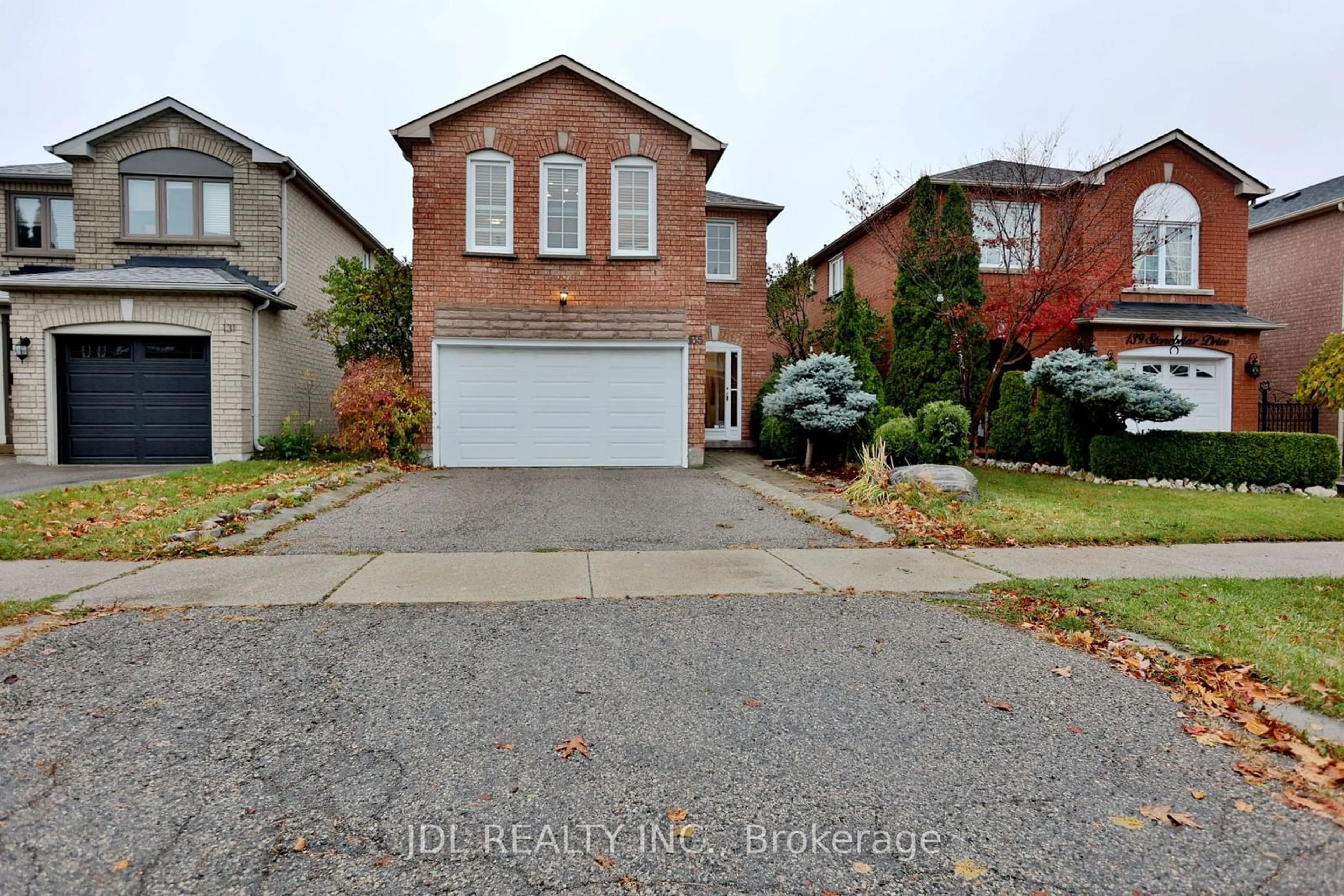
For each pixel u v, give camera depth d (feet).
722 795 9.11
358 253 65.46
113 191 47.83
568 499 32.48
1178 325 49.78
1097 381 38.78
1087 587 18.25
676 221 44.86
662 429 44.96
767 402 42.78
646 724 10.96
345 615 15.94
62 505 27.14
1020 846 8.12
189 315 43.27
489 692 12.03
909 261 48.24
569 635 14.79
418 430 43.42
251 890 7.22
